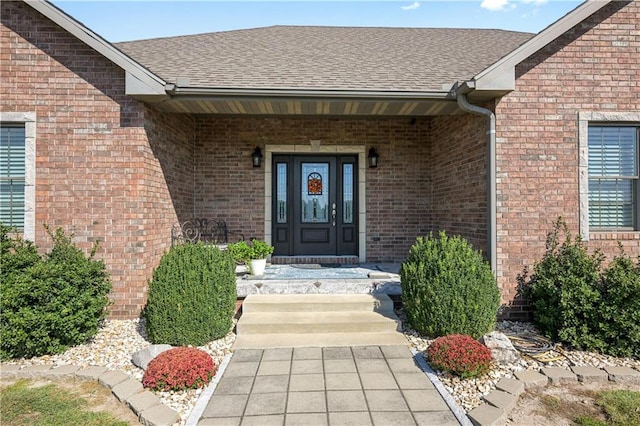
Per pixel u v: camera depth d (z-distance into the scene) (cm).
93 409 300
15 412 293
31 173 487
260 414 289
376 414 289
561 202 490
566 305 412
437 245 455
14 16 489
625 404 304
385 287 536
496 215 487
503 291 487
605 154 511
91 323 417
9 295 371
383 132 741
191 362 332
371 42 791
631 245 495
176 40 779
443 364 341
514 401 305
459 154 598
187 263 423
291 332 446
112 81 493
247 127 730
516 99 489
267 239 729
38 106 489
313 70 587
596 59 493
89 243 492
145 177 502
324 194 761
